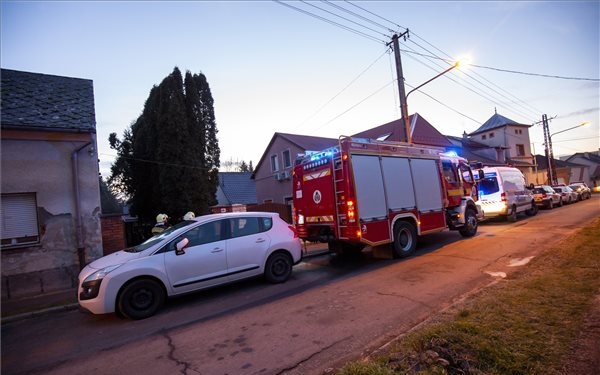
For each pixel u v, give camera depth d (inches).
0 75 432.1
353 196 316.2
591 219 549.6
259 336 180.5
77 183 376.5
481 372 116.0
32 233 355.6
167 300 266.1
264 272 287.0
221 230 270.5
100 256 388.2
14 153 347.6
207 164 716.7
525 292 187.5
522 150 1626.5
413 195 373.7
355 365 126.6
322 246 474.9
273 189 1120.2
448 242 431.5
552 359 120.0
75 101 426.6
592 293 175.9
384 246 353.1
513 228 514.0
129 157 765.3
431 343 135.8
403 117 581.6
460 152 1269.7
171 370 152.7
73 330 220.5
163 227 414.9
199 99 701.9
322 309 213.6
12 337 217.6
